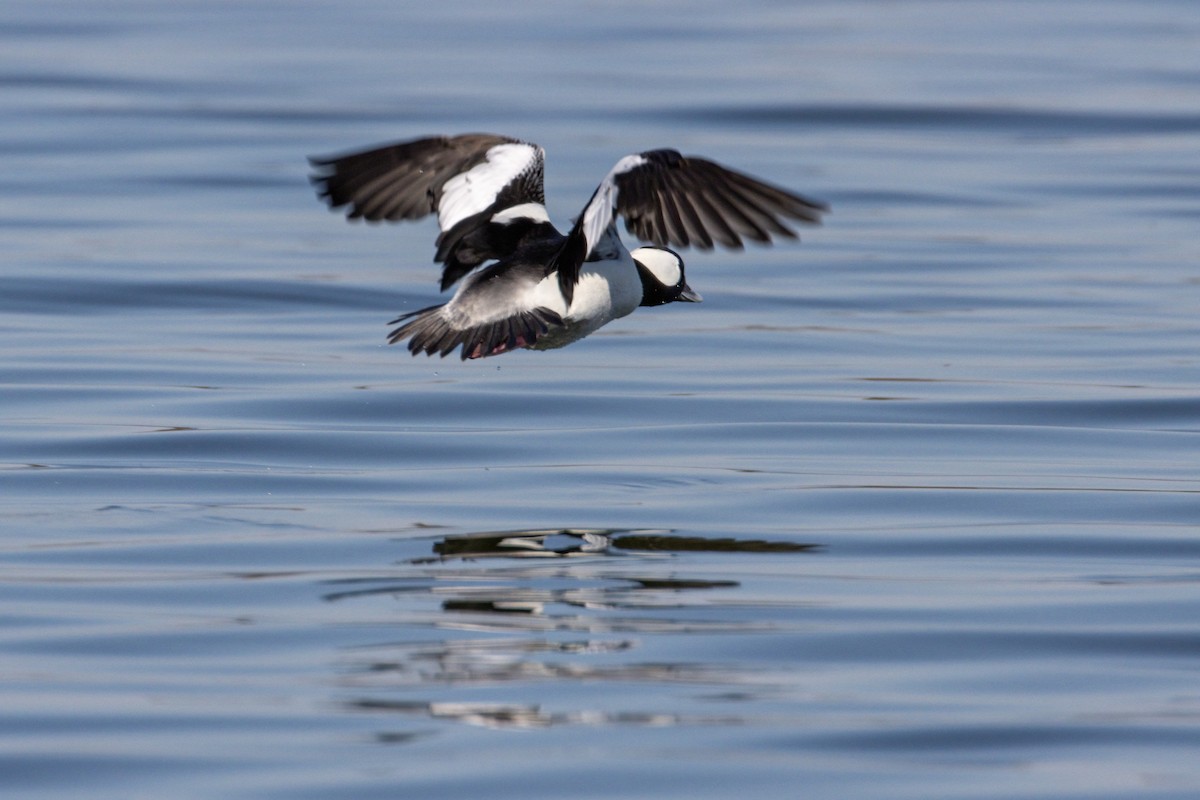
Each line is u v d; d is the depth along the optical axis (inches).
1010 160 1057.5
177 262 818.8
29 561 439.2
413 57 1349.7
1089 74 1302.9
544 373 668.7
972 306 769.6
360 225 913.5
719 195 367.6
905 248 867.4
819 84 1250.0
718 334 730.8
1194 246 868.6
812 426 596.4
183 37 1421.0
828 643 382.0
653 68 1305.4
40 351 681.6
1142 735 333.7
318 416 602.5
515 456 557.6
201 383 642.2
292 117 1128.2
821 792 308.7
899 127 1142.3
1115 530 478.3
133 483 518.3
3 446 555.5
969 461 555.5
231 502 499.8
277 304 766.5
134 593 413.7
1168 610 406.9
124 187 961.5
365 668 362.6
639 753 322.3
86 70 1262.3
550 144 1055.0
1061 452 567.5
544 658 370.3
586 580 426.0
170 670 362.6
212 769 314.7
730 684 357.4
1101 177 1016.2
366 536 464.4
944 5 1675.7
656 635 384.5
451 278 413.4
